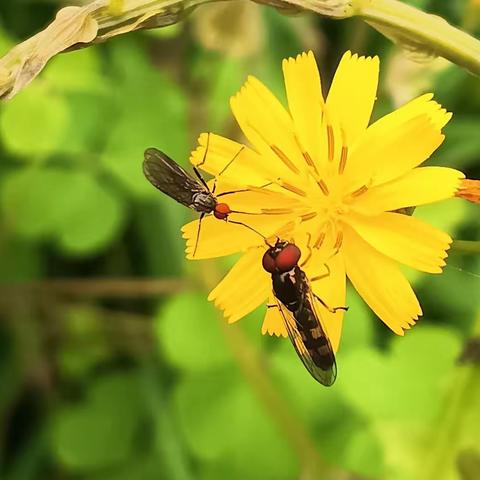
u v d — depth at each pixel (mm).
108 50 111
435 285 104
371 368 88
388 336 105
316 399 94
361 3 57
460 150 111
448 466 84
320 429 94
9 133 103
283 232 59
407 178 56
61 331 116
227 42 93
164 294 115
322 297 58
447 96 108
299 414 94
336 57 114
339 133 57
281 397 94
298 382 94
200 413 95
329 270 58
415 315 56
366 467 89
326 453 94
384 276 57
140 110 107
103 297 118
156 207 112
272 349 96
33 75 54
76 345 116
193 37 111
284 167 59
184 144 105
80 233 106
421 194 56
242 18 92
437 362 88
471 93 108
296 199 59
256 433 95
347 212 58
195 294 97
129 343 115
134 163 105
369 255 58
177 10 56
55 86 105
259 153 60
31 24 120
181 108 107
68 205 106
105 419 107
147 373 111
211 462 96
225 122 100
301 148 58
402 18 57
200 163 60
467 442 83
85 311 116
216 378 96
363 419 94
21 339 115
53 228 106
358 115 57
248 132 59
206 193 60
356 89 57
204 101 107
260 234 59
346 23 112
